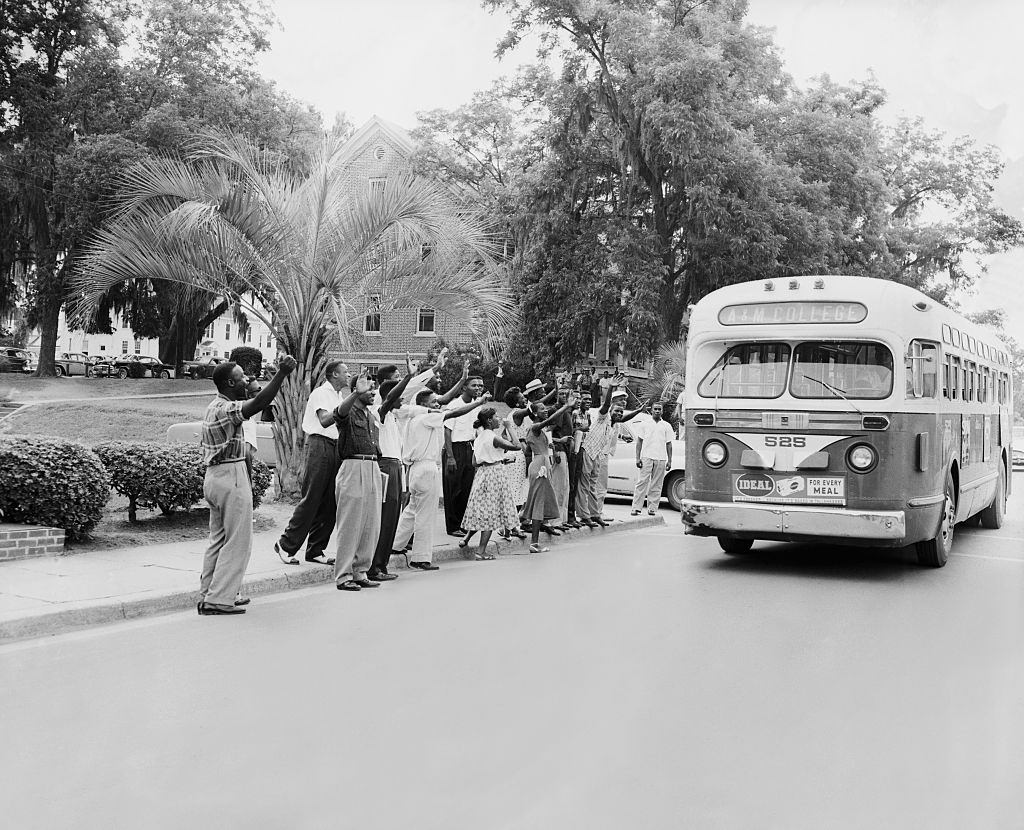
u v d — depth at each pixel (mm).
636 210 31281
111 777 4375
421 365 12047
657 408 16703
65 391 32594
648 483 16516
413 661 6512
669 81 26625
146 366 47594
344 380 9906
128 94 37062
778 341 10883
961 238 40656
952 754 4867
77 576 8703
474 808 4086
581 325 29828
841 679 6242
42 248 37625
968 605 9000
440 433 10797
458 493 12695
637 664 6531
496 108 38125
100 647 6762
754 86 32031
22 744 4793
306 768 4512
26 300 41062
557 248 30359
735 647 7094
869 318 10453
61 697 5566
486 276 15625
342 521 9242
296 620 7777
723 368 11125
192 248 14016
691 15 29719
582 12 28625
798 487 10617
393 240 14867
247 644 6910
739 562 11688
